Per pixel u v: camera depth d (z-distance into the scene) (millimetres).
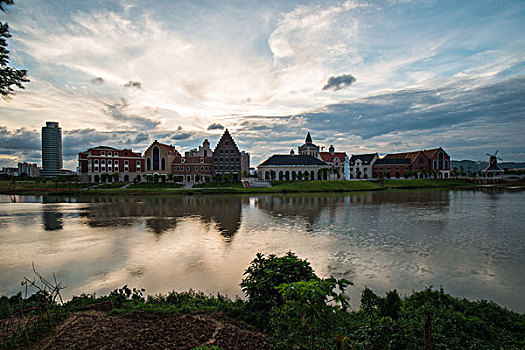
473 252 22328
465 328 8883
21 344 8805
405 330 8492
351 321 9672
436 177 138250
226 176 109938
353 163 150500
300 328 7277
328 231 30188
